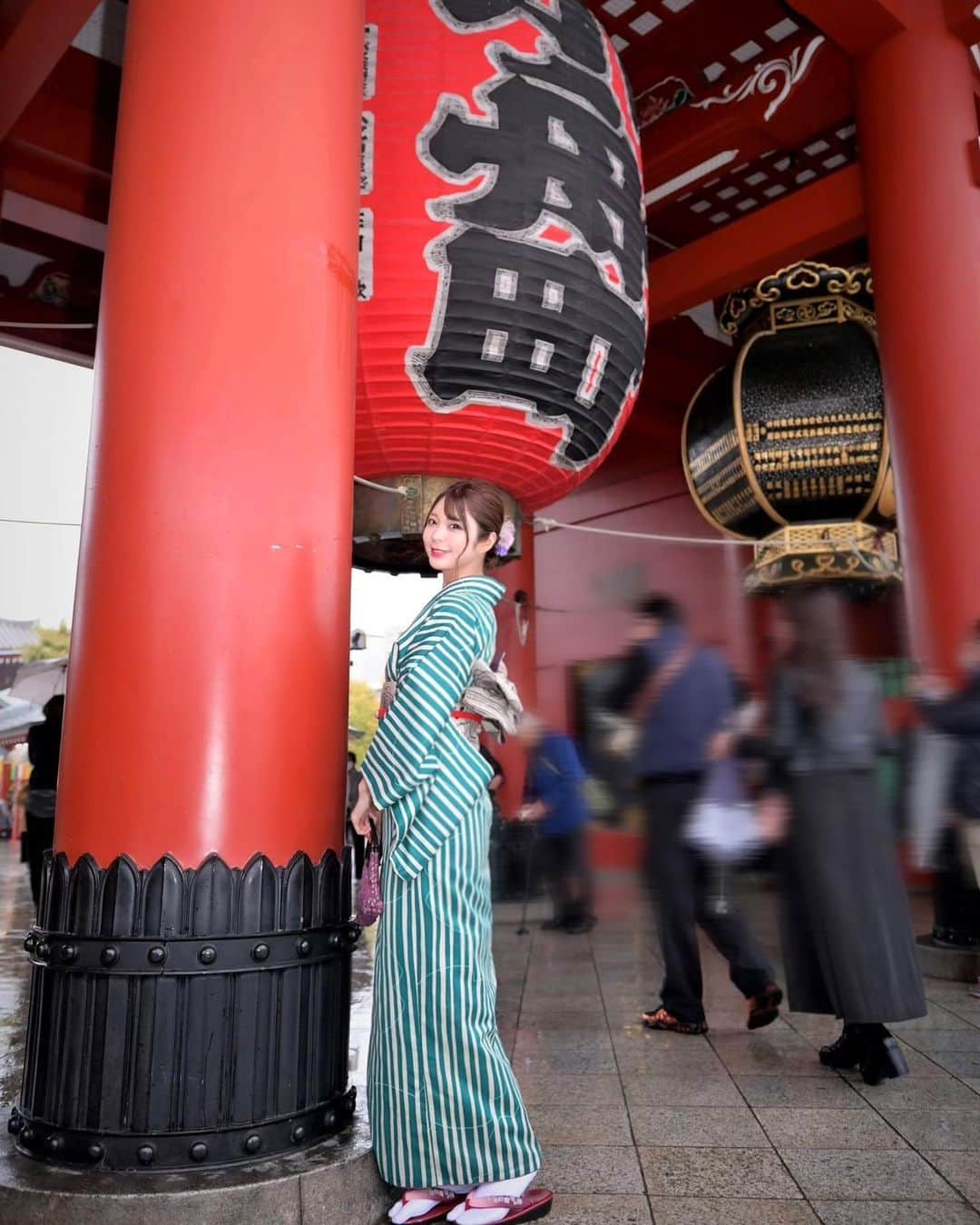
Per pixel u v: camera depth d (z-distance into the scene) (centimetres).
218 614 203
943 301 513
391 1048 191
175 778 196
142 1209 172
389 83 318
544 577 1141
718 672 332
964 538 486
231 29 229
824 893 287
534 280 318
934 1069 298
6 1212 175
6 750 2312
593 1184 210
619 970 478
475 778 199
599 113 344
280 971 198
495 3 333
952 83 544
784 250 653
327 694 217
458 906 193
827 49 602
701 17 655
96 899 193
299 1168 185
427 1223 192
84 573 212
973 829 383
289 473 215
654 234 898
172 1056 186
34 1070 197
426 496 350
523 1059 315
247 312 216
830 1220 191
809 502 650
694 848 338
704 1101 269
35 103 621
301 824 207
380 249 310
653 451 1060
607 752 399
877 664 380
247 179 222
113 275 224
